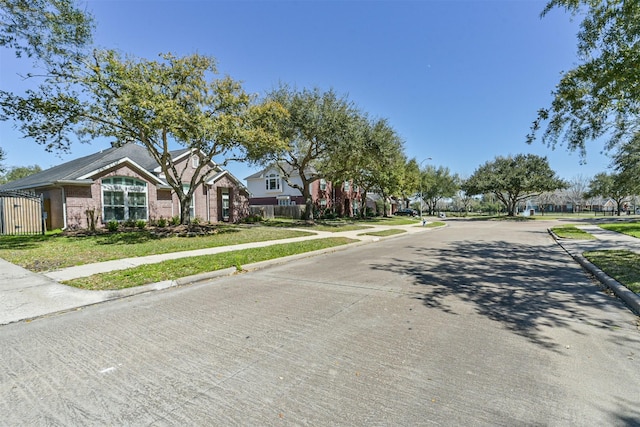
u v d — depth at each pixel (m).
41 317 4.72
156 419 2.42
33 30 10.78
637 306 4.85
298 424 2.35
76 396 2.72
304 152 24.56
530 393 2.73
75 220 16.50
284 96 20.19
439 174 56.72
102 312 4.92
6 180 54.78
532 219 41.59
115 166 17.92
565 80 8.57
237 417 2.43
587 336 3.94
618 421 2.36
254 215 26.11
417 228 23.58
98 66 11.84
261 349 3.60
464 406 2.55
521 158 45.12
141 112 11.91
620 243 12.55
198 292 6.07
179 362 3.31
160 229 15.93
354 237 15.79
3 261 8.61
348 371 3.11
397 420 2.38
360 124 21.14
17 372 3.12
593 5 7.48
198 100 13.55
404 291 6.04
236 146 15.45
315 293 5.94
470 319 4.52
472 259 9.74
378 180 34.56
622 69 6.97
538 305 5.16
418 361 3.30
